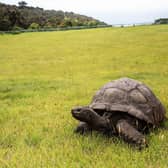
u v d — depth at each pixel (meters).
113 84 5.73
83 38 36.22
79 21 66.31
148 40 29.34
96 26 58.38
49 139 5.61
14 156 4.87
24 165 4.48
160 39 29.39
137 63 17.48
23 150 5.18
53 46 30.64
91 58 20.97
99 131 5.37
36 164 4.51
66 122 6.58
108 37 34.88
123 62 18.22
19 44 33.81
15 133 6.16
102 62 18.72
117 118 5.22
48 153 4.95
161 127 6.04
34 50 28.19
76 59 20.95
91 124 5.23
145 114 5.30
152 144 5.04
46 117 7.19
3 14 57.59
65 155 4.82
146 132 5.57
